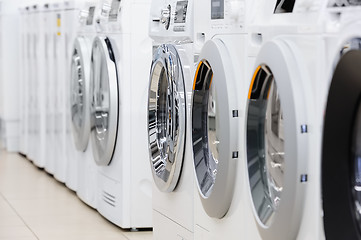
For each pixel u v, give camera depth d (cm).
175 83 339
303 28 221
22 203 510
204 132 322
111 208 445
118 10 426
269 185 259
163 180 357
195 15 322
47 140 623
